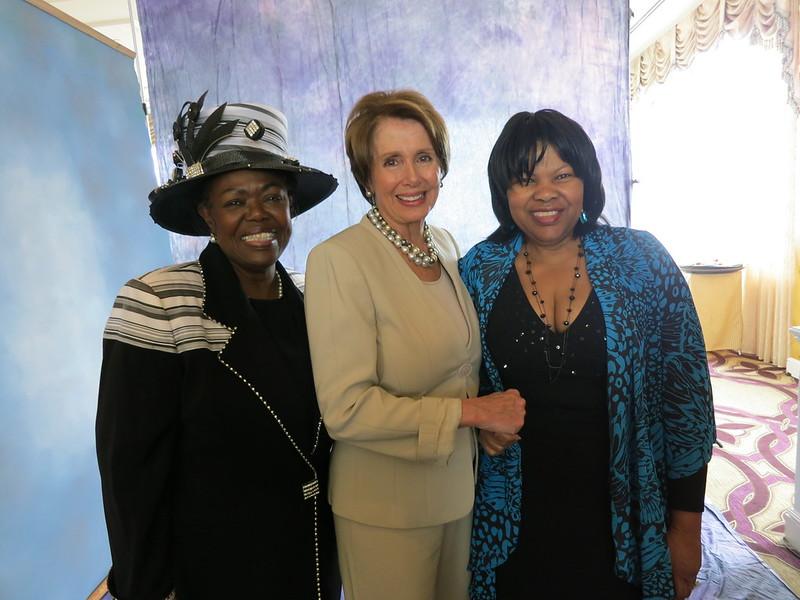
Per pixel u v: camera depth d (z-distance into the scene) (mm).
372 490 998
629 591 982
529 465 1002
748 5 3986
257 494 939
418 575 1029
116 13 3479
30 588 1667
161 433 875
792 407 3428
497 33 2348
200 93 2432
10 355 1646
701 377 950
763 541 2162
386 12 2363
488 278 1057
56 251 1854
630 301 939
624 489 936
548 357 965
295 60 2404
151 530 875
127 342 861
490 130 2408
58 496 1808
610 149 2375
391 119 975
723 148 4684
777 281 4102
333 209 2523
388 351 955
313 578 1031
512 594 1041
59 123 1902
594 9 2311
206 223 1018
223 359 909
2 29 1694
